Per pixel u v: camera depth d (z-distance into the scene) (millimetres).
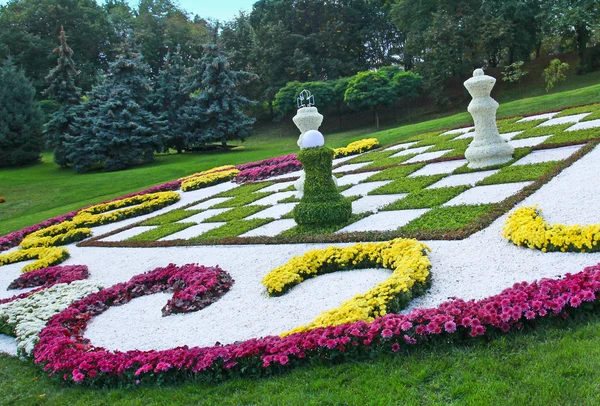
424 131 20766
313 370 4410
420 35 38562
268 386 4332
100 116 30672
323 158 9766
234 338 5879
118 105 30859
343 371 4301
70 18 49188
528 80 37156
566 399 3201
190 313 7074
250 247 9625
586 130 12289
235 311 6758
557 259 5781
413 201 10117
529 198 8336
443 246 7207
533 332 4168
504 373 3686
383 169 14641
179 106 36125
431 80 36500
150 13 54844
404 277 5695
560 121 14727
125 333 6789
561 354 3715
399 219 9180
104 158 30516
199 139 33969
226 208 14461
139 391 4824
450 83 41438
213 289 7535
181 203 17062
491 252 6535
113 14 55406
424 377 3873
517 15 36000
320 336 4574
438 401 3520
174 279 8367
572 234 5875
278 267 7598
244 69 46719
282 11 47375
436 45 36000
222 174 19516
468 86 11211
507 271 5836
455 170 11844
